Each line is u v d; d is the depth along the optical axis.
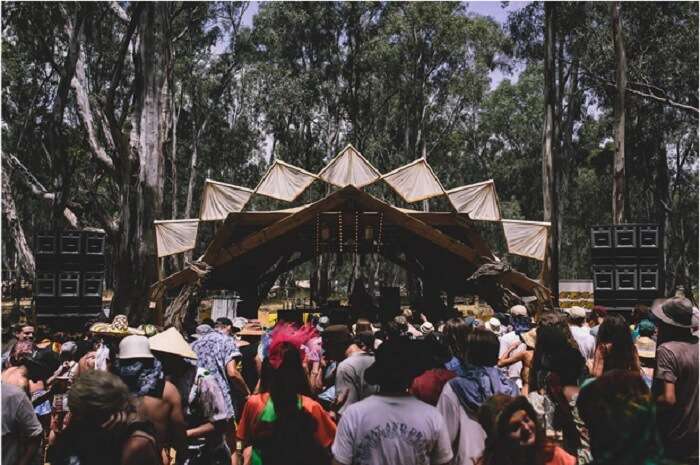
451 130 52.97
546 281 17.61
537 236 17.56
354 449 3.70
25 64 37.47
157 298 16.62
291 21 47.62
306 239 19.88
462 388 4.27
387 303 23.23
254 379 8.16
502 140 60.59
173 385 4.62
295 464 4.15
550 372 4.73
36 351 8.11
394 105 53.22
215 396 5.39
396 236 20.23
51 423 7.48
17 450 4.51
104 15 32.53
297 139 51.84
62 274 15.03
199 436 5.25
